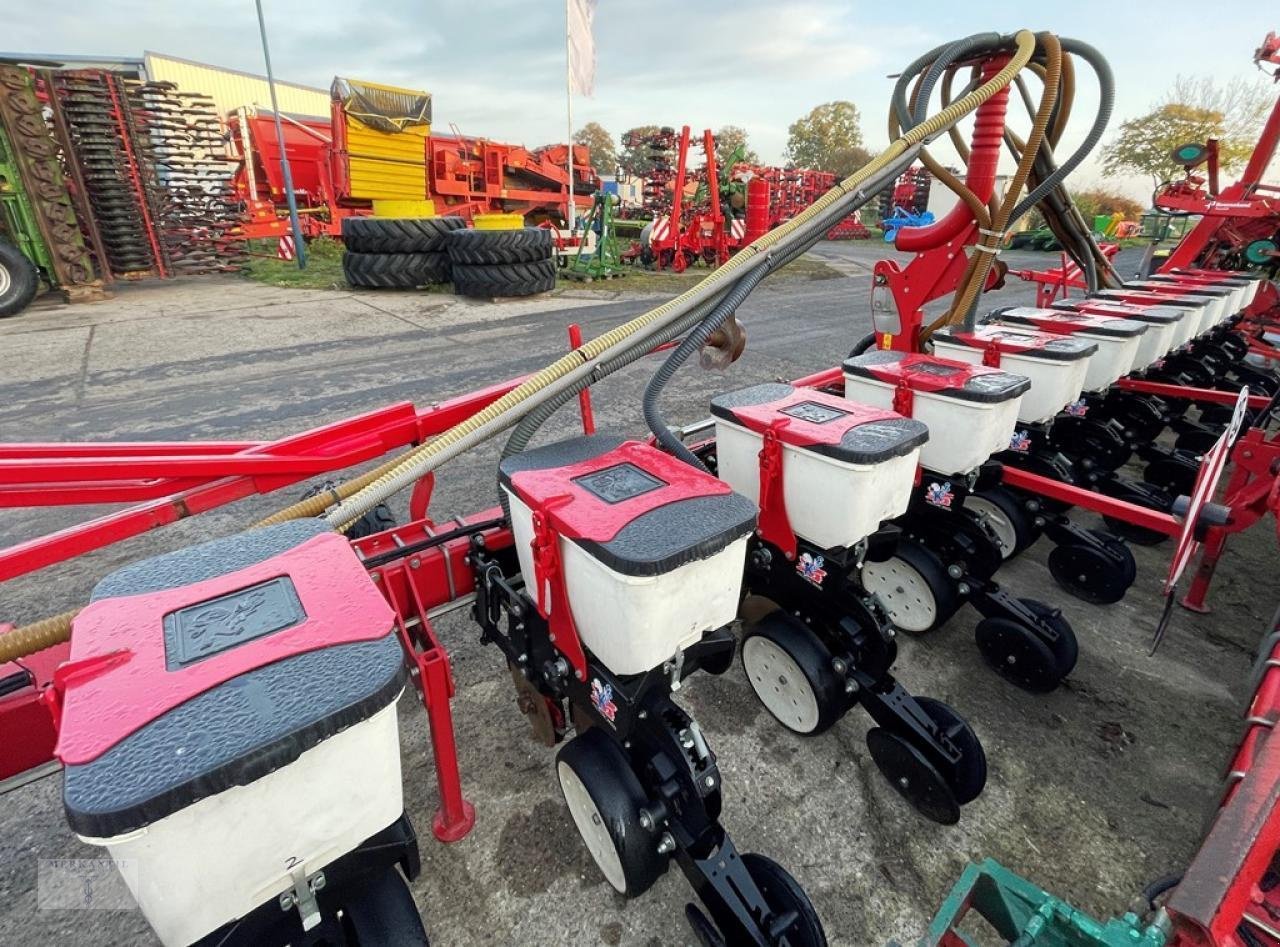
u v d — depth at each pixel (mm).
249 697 936
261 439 4359
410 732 2266
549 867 1811
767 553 2217
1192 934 945
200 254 11273
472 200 15391
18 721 1389
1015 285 12758
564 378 1984
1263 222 5969
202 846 910
